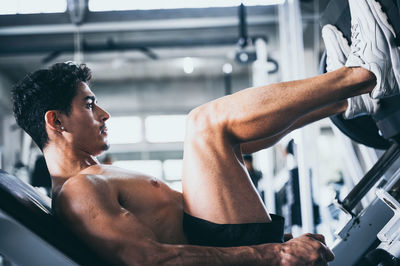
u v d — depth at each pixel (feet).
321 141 26.58
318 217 10.47
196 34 25.79
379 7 3.28
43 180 12.32
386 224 3.74
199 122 3.33
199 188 3.30
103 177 3.42
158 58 26.71
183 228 3.55
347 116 3.86
